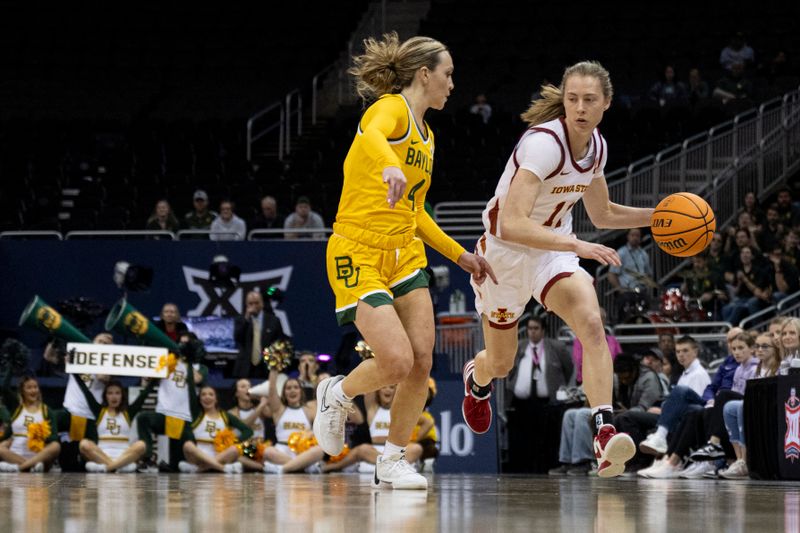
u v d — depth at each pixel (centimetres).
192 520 368
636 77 2514
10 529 331
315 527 344
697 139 2111
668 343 1356
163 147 2302
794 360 980
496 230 630
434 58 605
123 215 1991
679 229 622
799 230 1641
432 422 1339
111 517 379
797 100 2053
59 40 2767
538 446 1381
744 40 2406
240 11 2848
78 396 1355
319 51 2758
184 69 2730
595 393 591
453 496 535
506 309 650
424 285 612
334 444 621
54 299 1667
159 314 1644
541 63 2569
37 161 2283
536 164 590
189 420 1346
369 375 596
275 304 1630
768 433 990
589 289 609
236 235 1786
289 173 2192
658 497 546
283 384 1363
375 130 558
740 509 444
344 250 593
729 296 1603
